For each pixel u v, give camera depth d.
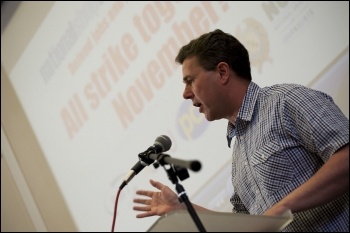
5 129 5.91
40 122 5.51
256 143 2.21
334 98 3.55
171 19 4.51
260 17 3.96
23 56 5.74
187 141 4.23
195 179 4.14
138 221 4.55
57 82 5.37
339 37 3.58
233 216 1.64
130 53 4.77
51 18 5.49
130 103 4.71
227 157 4.00
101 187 4.89
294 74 3.73
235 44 2.38
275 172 2.12
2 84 5.93
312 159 2.11
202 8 4.32
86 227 5.04
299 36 3.74
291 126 2.12
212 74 2.33
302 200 1.91
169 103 4.41
